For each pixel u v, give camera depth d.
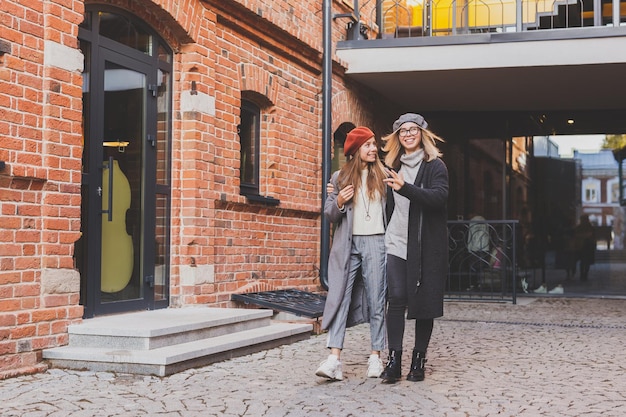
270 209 9.26
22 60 5.36
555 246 14.30
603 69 10.84
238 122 8.52
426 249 5.16
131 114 7.00
